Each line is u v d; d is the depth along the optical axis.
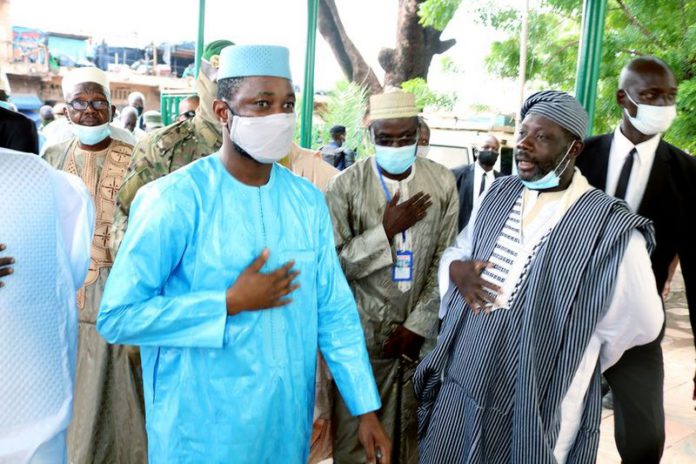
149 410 1.57
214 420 1.51
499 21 11.52
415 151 2.43
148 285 1.45
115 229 2.18
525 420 1.83
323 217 1.72
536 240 1.91
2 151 1.35
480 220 2.10
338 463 2.66
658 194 2.55
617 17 8.34
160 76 23.28
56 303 1.43
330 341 1.73
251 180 1.58
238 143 1.51
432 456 2.11
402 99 2.34
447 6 12.73
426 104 14.78
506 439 1.95
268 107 1.49
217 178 1.54
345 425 2.62
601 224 1.80
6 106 2.54
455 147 8.02
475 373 1.96
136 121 7.42
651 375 2.36
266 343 1.53
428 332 2.50
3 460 1.34
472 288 2.00
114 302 1.42
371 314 2.51
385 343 2.54
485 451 1.97
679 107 7.54
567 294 1.81
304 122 4.43
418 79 15.06
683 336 5.33
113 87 21.09
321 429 2.76
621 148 2.59
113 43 26.22
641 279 1.80
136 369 2.70
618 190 2.58
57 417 1.43
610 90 8.07
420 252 2.52
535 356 1.84
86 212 1.55
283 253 1.59
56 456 1.49
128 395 2.70
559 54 10.87
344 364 1.71
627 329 1.87
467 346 2.01
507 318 1.92
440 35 15.76
